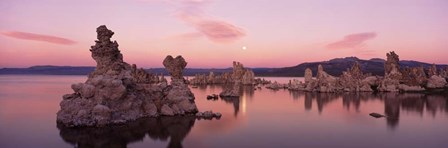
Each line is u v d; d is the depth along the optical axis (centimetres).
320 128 5231
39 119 5800
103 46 5744
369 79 14238
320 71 14725
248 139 4472
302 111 7131
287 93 12369
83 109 5197
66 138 4428
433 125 5494
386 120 5988
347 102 8944
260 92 12962
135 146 4097
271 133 4841
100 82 5353
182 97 6544
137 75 11919
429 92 12106
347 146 4153
